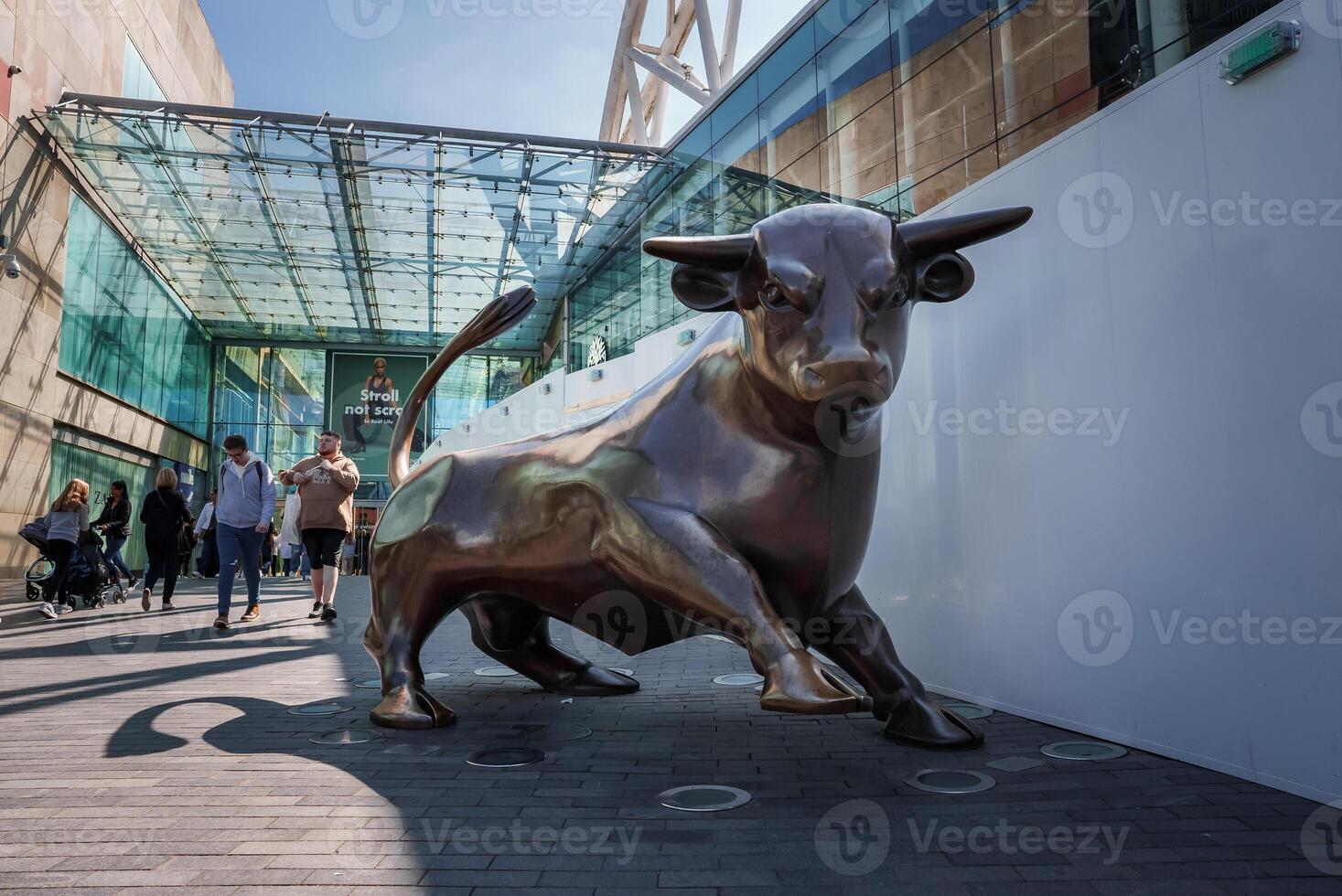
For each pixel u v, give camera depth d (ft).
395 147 57.31
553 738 10.68
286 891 6.00
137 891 6.01
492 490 10.98
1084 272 10.38
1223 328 8.51
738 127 35.83
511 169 58.49
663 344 31.12
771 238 8.03
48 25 57.00
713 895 5.86
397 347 95.81
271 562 61.52
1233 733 8.44
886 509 14.56
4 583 47.85
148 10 75.46
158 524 29.78
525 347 94.94
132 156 58.80
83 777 8.98
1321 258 7.52
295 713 12.34
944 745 9.74
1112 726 9.95
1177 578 9.04
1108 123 10.08
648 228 48.62
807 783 8.55
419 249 70.08
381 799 8.15
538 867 6.41
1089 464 10.30
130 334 71.15
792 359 7.67
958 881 6.05
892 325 8.10
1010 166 11.76
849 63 25.63
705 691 14.21
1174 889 5.87
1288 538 7.82
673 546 8.80
